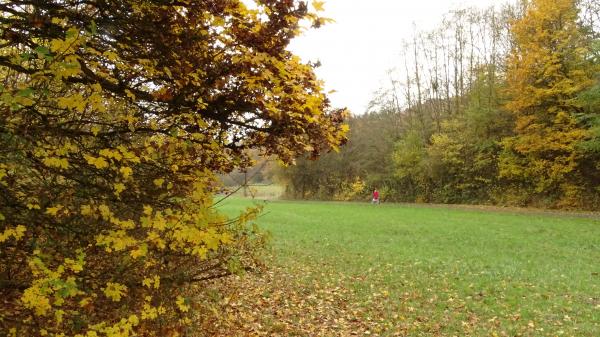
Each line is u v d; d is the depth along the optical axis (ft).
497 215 93.30
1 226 10.07
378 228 73.36
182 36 11.62
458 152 127.65
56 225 10.68
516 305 30.63
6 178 10.59
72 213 11.10
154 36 11.64
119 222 10.19
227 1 11.16
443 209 112.16
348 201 163.32
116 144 11.69
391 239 61.41
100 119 12.15
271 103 12.25
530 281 37.45
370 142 166.50
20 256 10.48
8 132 9.86
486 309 29.71
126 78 11.97
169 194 11.97
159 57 11.93
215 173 14.48
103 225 11.07
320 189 175.94
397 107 167.73
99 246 10.87
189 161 13.16
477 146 123.95
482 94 129.39
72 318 10.50
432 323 26.81
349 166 170.81
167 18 11.43
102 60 11.44
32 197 10.75
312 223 80.64
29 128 10.12
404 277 38.78
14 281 10.37
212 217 11.36
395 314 28.40
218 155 13.91
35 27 10.73
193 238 10.47
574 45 98.07
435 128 152.15
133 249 10.50
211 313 19.95
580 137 95.96
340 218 90.33
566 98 98.58
